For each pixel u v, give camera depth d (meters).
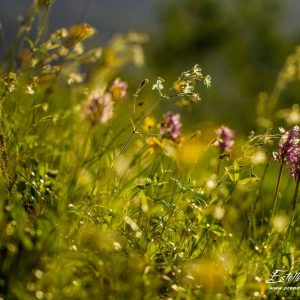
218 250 1.02
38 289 0.89
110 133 1.17
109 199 1.02
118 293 0.90
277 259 1.03
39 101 1.19
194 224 1.00
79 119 1.16
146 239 0.98
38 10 1.10
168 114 1.11
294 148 1.04
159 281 0.92
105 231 0.98
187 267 0.97
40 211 0.99
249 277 1.00
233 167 1.03
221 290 0.96
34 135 1.08
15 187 0.99
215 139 1.07
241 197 1.13
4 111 1.10
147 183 1.01
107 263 0.93
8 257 0.91
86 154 1.11
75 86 1.21
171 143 1.10
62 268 0.90
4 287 0.89
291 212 1.05
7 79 1.08
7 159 1.01
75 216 0.98
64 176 1.05
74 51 1.11
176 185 1.06
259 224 1.20
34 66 1.09
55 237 0.92
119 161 1.09
